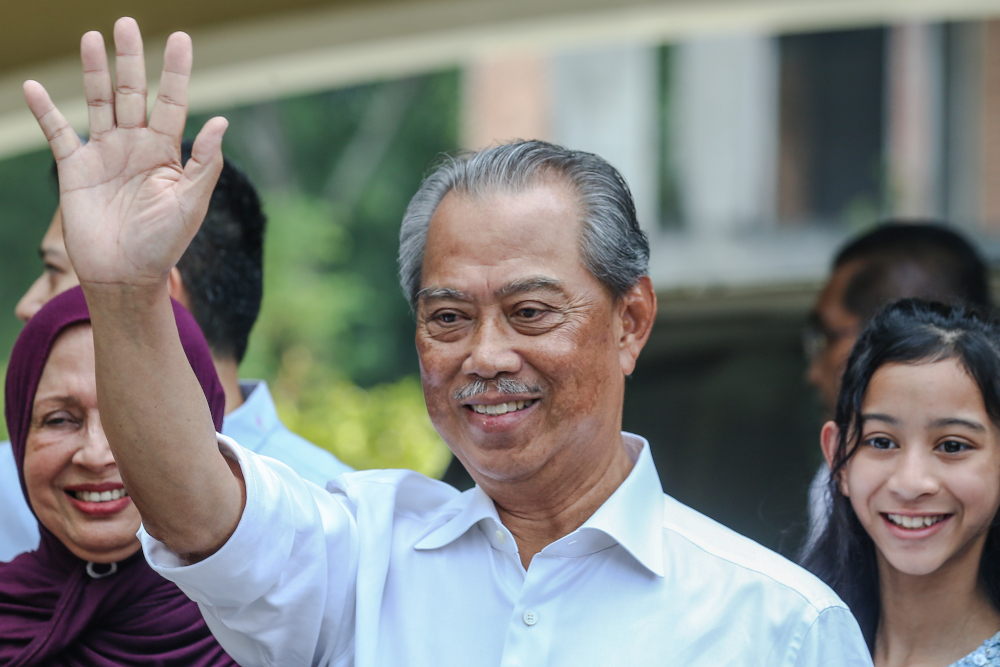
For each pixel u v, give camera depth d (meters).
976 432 4.49
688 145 24.39
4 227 23.62
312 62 8.16
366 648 3.97
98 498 4.28
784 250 22.09
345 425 11.47
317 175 26.73
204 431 3.53
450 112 27.06
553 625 3.92
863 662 3.83
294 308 21.91
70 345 4.29
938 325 4.62
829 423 4.98
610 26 8.08
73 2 7.09
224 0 7.36
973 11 8.12
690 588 3.94
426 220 4.17
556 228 3.93
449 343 3.98
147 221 3.39
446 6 7.82
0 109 8.34
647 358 8.60
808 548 5.09
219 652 4.34
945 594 4.61
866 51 24.97
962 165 22.80
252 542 3.62
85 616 4.25
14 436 4.41
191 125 25.22
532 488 4.04
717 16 8.07
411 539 4.24
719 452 7.88
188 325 4.52
